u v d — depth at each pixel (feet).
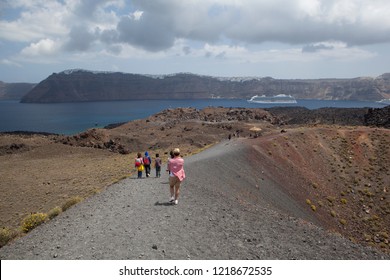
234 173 127.34
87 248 31.24
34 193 148.46
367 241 131.44
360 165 212.02
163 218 41.37
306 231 49.37
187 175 91.25
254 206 64.34
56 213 53.98
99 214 43.29
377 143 240.32
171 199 49.26
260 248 36.32
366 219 149.89
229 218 47.14
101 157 312.29
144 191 58.54
